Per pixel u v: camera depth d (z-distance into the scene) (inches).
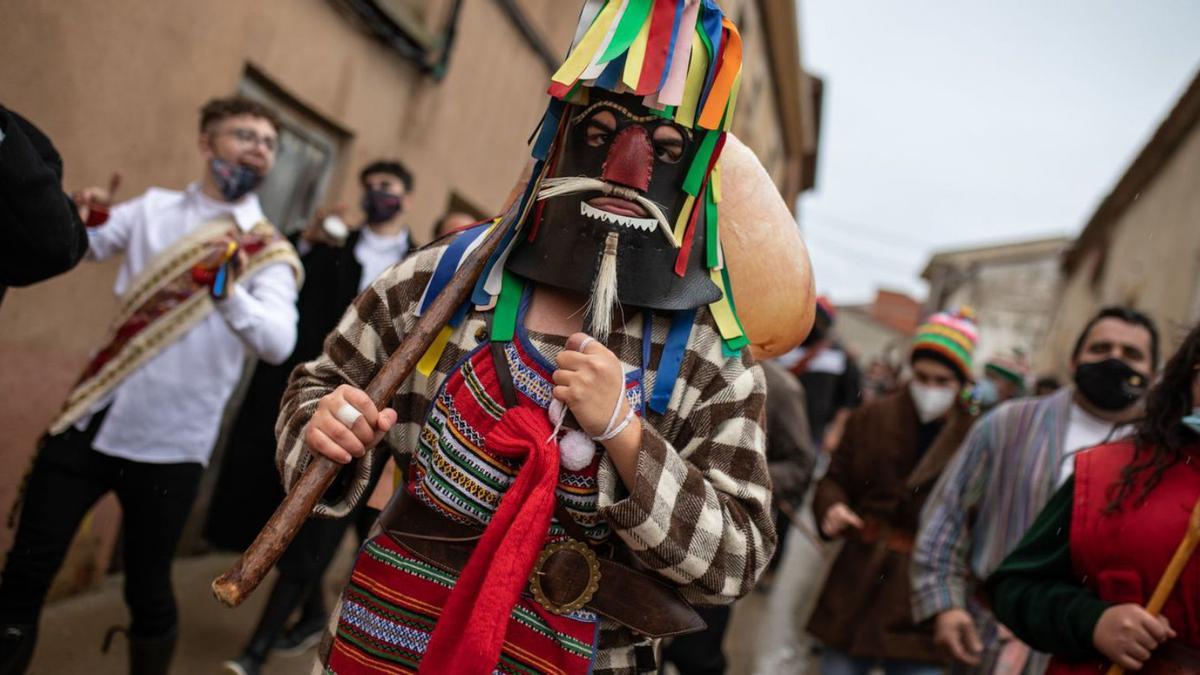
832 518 140.9
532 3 324.2
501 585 54.4
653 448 57.8
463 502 59.9
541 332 61.7
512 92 325.1
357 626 60.9
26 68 131.8
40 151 91.6
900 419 146.3
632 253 60.1
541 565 59.9
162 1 153.6
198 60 166.1
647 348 60.9
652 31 59.9
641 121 60.9
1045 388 245.0
